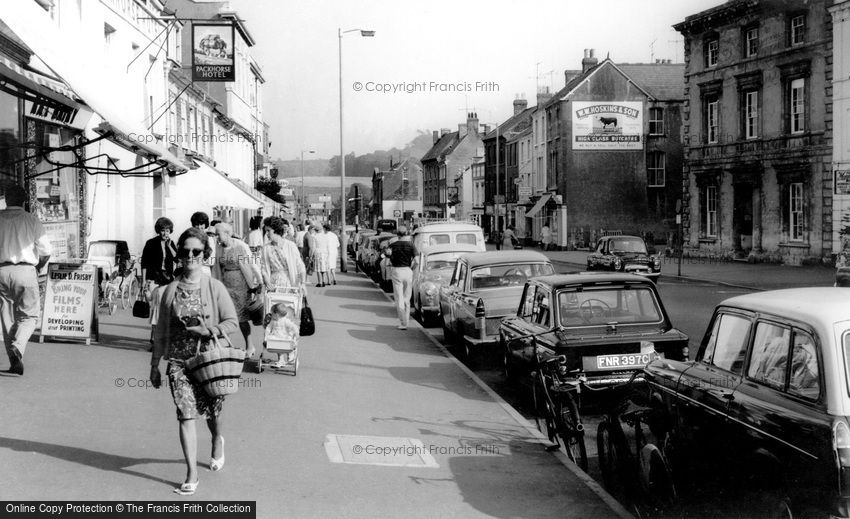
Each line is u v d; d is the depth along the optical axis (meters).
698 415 5.68
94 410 8.13
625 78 56.09
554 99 57.38
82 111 13.91
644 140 56.22
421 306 18.31
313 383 10.45
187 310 5.94
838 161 32.84
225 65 24.55
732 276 30.39
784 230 36.44
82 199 17.44
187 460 5.92
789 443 4.53
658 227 56.69
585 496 6.27
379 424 8.42
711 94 41.59
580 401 8.62
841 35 32.41
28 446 6.87
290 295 10.97
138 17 23.14
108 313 16.08
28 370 9.95
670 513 5.63
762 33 37.66
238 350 6.14
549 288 9.74
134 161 21.95
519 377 10.51
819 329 4.58
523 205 68.94
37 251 9.51
